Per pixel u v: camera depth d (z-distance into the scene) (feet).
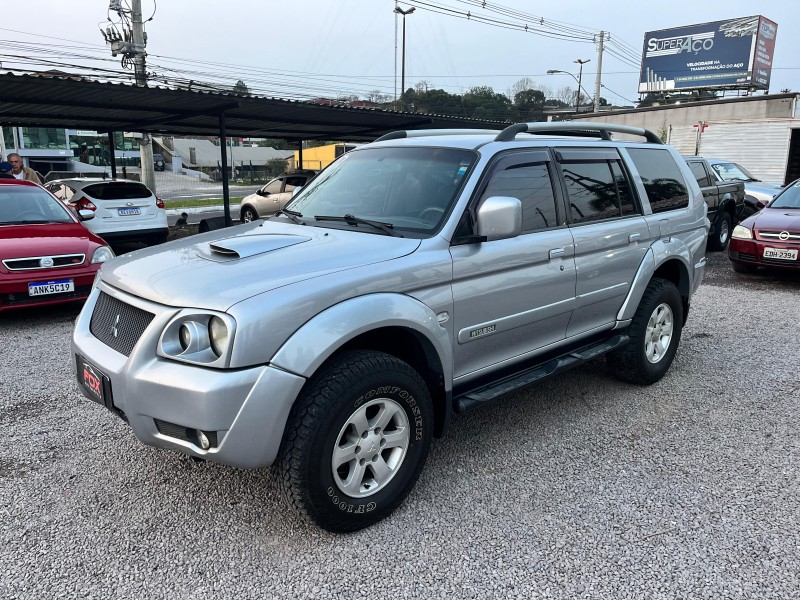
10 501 10.41
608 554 9.10
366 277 9.32
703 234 17.58
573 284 12.94
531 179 12.34
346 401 8.88
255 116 46.32
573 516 10.09
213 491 10.77
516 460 12.00
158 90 33.68
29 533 9.52
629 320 14.84
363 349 9.70
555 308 12.63
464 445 12.65
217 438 8.25
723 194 41.16
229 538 9.44
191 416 8.19
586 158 13.85
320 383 8.82
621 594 8.26
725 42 126.41
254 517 10.00
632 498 10.64
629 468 11.71
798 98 86.02
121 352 9.33
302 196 13.60
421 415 10.07
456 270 10.48
